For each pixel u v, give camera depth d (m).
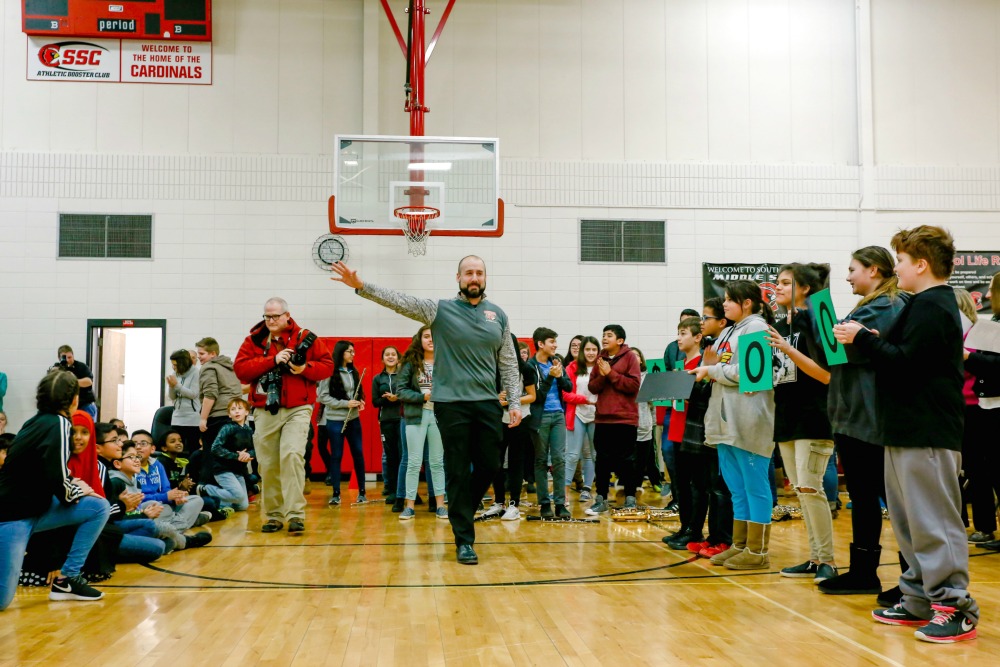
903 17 10.11
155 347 11.67
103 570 3.67
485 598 3.24
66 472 3.26
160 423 7.68
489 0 9.85
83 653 2.51
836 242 9.95
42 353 9.15
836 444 3.24
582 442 7.24
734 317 3.87
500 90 9.80
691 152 9.95
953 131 10.08
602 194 9.83
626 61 9.95
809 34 10.09
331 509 6.66
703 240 9.88
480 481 4.19
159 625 2.85
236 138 9.54
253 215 9.48
